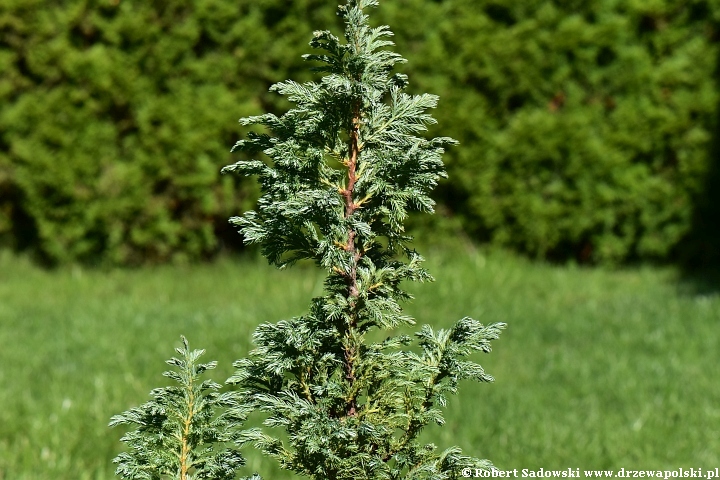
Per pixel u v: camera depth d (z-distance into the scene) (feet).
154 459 10.04
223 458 10.16
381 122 10.27
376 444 10.26
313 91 10.00
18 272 38.09
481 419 22.89
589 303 33.14
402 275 10.27
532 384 25.53
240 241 39.63
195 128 36.96
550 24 36.40
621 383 25.22
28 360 27.04
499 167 37.45
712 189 37.22
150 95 36.76
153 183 37.45
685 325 30.19
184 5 36.27
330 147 10.27
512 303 33.17
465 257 37.63
